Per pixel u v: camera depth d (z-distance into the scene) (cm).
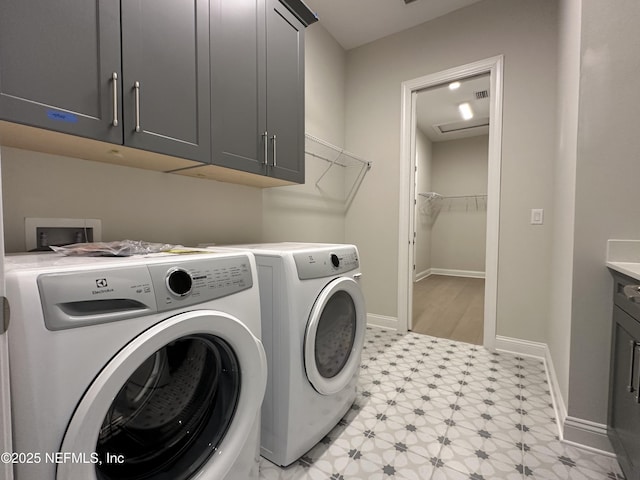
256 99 151
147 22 104
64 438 57
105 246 96
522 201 226
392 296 287
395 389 179
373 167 293
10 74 75
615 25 123
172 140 113
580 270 130
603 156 125
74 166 119
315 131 264
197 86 122
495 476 116
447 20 252
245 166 146
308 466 121
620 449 111
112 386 62
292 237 241
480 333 276
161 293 74
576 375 131
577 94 132
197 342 91
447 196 589
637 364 98
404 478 115
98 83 92
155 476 79
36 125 80
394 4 241
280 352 117
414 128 279
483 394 173
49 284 57
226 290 90
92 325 62
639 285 96
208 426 92
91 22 90
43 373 55
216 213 177
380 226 292
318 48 264
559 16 200
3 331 49
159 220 149
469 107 420
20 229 106
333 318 145
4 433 49
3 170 102
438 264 607
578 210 130
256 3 150
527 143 223
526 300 227
